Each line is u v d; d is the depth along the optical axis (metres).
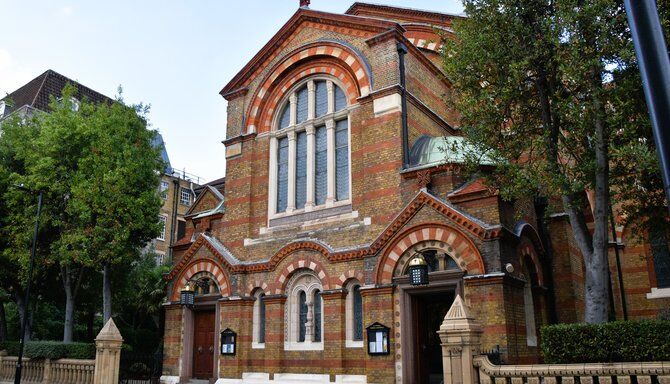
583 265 20.39
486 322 14.88
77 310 31.33
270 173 21.66
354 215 18.70
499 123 14.85
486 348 14.71
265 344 19.39
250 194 21.69
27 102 44.31
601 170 13.17
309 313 18.81
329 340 17.81
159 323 32.56
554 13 13.90
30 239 24.06
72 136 23.83
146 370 22.59
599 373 10.56
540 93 14.52
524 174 13.80
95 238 22.50
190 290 21.19
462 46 15.26
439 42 24.91
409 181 17.48
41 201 21.55
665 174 4.97
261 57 22.61
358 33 20.19
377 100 18.83
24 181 23.98
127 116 24.92
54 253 23.50
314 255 18.94
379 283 16.97
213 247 21.44
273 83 22.25
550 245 19.05
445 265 16.22
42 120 26.22
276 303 19.41
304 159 21.12
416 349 16.27
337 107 20.59
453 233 15.99
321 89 21.20
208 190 23.98
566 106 13.01
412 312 16.50
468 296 15.33
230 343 19.95
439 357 20.28
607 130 13.11
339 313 17.80
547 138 14.05
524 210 17.95
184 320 22.00
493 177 15.22
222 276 21.06
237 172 22.30
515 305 15.49
